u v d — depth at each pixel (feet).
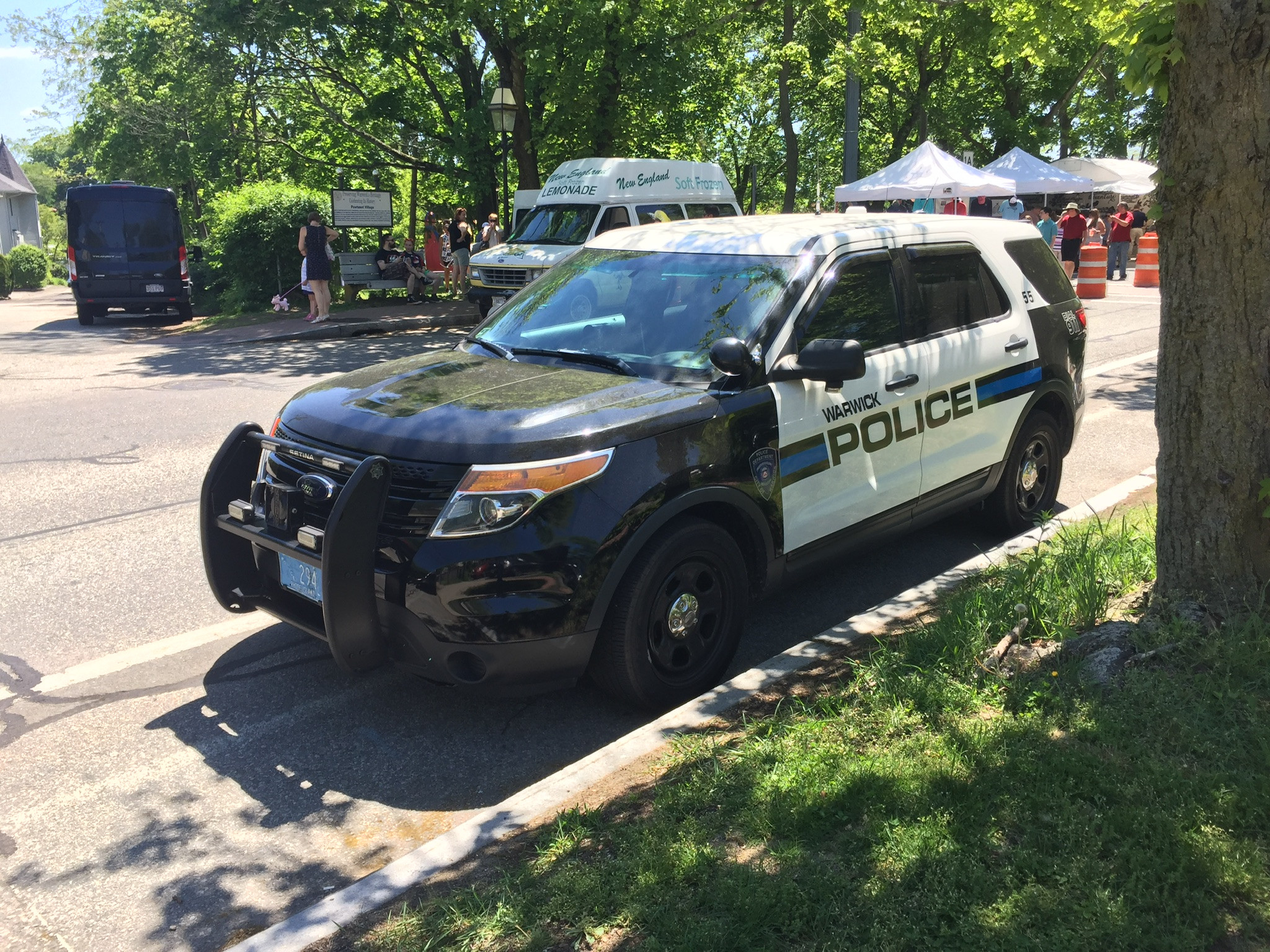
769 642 16.37
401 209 129.59
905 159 74.74
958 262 18.61
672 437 13.32
